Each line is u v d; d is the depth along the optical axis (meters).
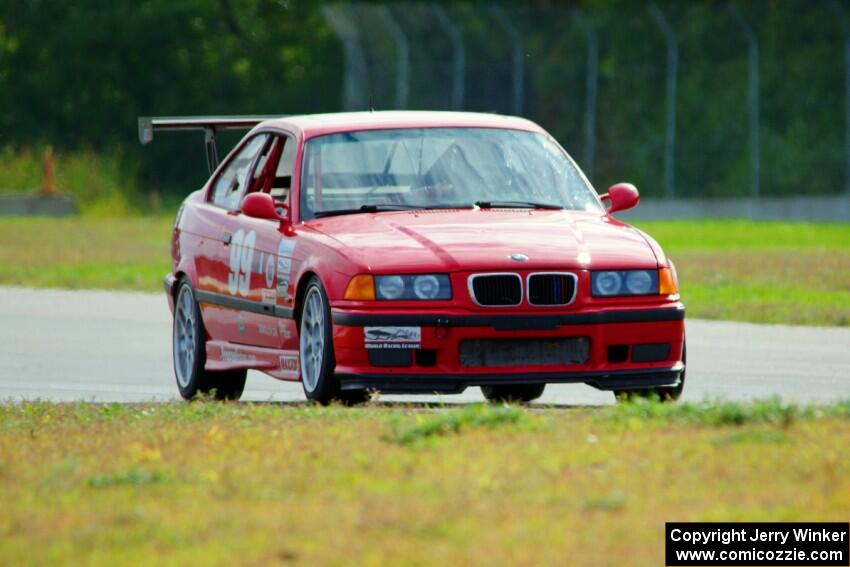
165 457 29.97
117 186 174.88
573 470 26.89
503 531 22.98
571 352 38.44
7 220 149.00
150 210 170.75
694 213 157.00
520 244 38.97
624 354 38.75
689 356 56.59
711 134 175.75
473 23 173.25
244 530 23.48
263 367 42.88
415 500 24.94
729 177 173.25
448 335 37.75
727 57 178.50
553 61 181.25
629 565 21.39
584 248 39.16
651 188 177.00
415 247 38.78
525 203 42.56
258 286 42.88
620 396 39.44
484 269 38.09
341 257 38.78
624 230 40.97
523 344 38.16
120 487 27.05
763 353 57.38
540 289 38.31
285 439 31.02
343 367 38.06
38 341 61.16
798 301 74.38
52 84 199.75
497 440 29.98
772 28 175.75
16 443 32.47
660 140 177.88
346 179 42.75
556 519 23.62
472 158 43.53
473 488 25.62
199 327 46.69
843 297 76.12
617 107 181.50
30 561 22.22
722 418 31.08
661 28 181.50
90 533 23.45
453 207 42.25
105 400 46.03
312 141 43.75
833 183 167.50
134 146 198.50
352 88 173.62
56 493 26.69
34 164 175.25
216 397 46.91
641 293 38.94
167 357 56.78
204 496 25.97
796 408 31.61
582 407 37.47
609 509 24.17
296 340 40.88
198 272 46.94
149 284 85.06
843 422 30.72
